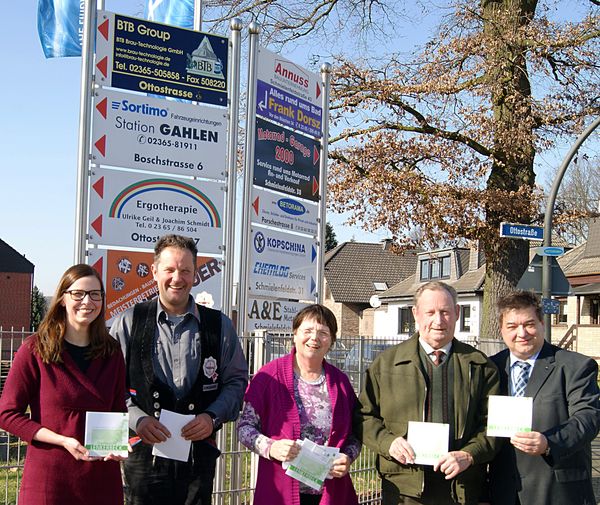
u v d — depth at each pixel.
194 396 4.20
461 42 15.23
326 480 4.19
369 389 4.48
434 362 4.35
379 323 47.81
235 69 6.71
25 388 3.83
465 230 15.22
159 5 8.19
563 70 15.69
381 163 15.52
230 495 6.48
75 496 3.76
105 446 3.74
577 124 15.23
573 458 4.26
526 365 4.46
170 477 4.14
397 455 4.07
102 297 3.97
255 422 4.31
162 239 4.33
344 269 50.34
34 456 3.78
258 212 7.14
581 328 29.23
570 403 4.28
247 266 6.96
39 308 45.53
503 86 15.09
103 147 6.09
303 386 4.35
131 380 4.20
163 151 6.36
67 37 7.54
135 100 6.24
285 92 7.51
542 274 11.98
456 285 39.50
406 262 51.75
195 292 6.47
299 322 4.36
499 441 4.23
